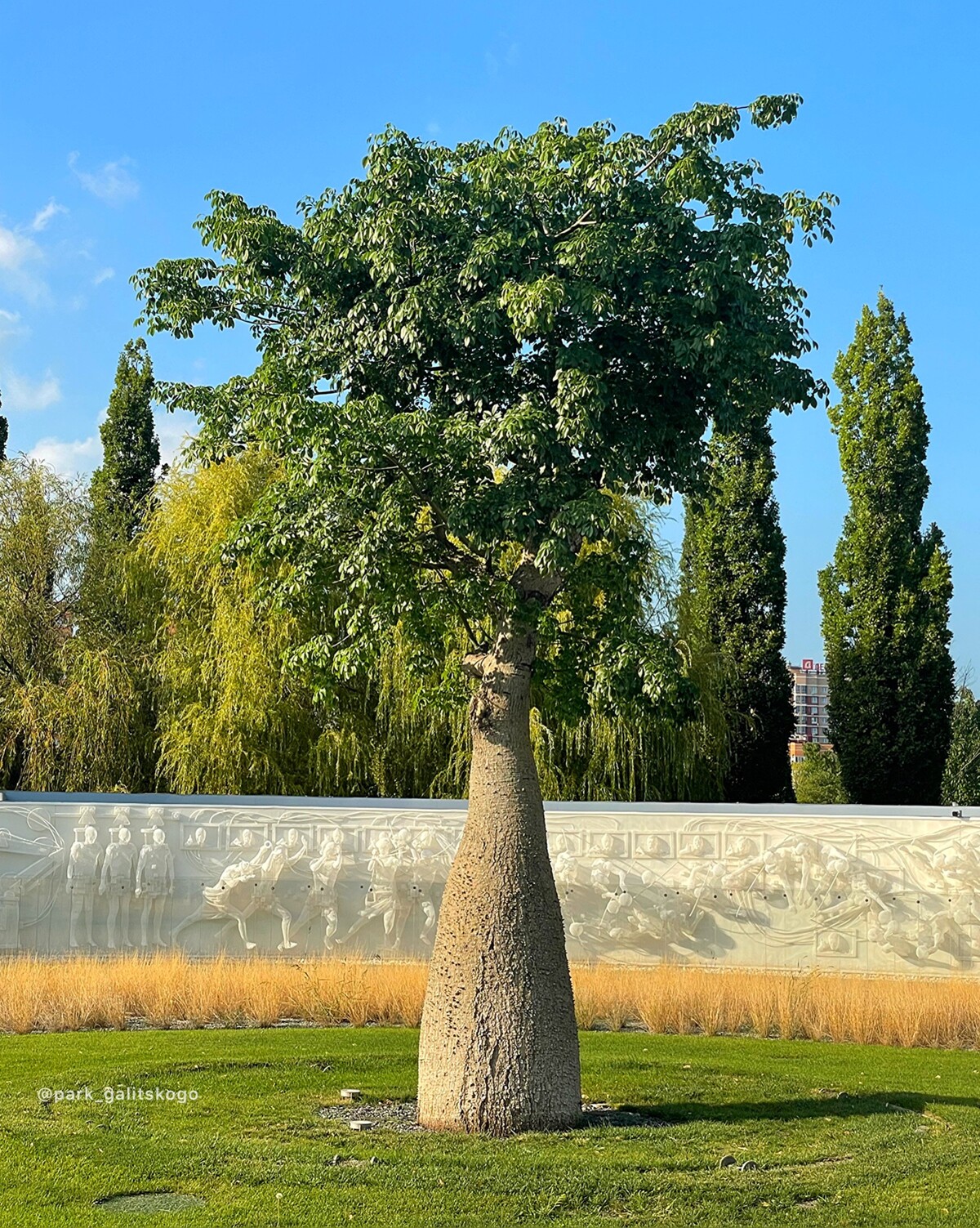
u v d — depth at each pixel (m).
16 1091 9.27
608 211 8.80
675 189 8.63
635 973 16.50
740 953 18.78
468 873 8.57
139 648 26.55
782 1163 7.71
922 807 19.41
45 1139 7.81
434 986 8.56
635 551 10.16
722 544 28.56
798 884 18.80
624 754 23.41
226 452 9.61
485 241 8.48
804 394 9.29
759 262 8.71
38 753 24.89
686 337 8.61
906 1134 8.40
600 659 9.52
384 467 8.39
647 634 9.48
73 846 18.83
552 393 8.95
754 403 9.25
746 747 27.75
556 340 8.74
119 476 39.59
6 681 25.92
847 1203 6.89
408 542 8.84
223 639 24.72
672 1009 13.62
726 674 25.75
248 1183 7.04
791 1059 11.53
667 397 9.17
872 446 27.75
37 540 26.77
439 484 8.48
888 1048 12.48
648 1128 8.50
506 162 8.81
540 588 8.98
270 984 14.23
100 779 25.39
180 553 26.44
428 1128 8.35
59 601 27.62
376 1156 7.56
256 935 18.89
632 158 8.81
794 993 13.96
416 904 19.00
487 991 8.35
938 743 26.62
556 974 8.52
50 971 14.81
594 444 8.44
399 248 8.84
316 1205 6.66
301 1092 9.49
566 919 19.08
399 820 19.27
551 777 23.09
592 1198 6.89
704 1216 6.66
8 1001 13.07
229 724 24.05
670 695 9.12
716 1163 7.62
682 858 19.16
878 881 18.58
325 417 8.23
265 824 19.23
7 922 18.59
